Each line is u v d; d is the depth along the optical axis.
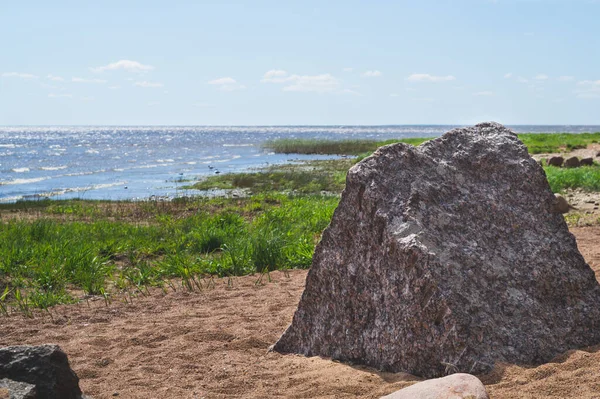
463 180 4.32
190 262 8.39
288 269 8.16
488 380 3.42
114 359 4.64
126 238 10.52
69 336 5.31
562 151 28.33
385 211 4.05
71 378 3.23
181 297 6.71
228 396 3.71
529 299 3.89
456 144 4.51
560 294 4.03
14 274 7.76
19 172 33.44
